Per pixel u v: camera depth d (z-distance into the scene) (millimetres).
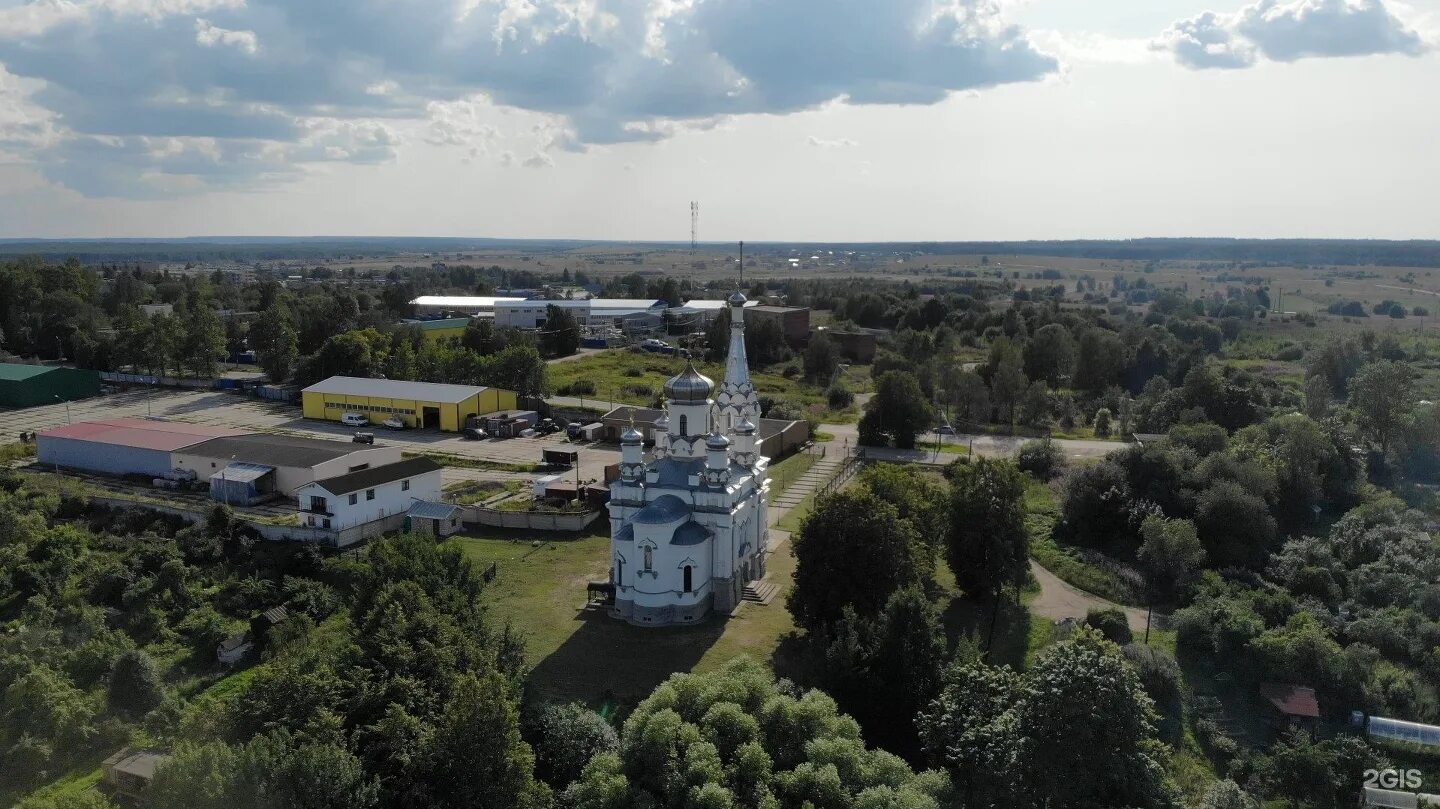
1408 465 126438
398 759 53469
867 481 94062
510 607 85688
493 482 125312
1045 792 50688
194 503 112375
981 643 80375
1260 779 62969
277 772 48812
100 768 61500
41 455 132625
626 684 71625
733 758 54406
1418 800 59875
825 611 76750
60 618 77875
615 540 83750
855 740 56344
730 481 85812
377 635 61938
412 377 181000
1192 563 91562
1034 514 114438
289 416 169125
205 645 76188
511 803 53062
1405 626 78875
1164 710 70125
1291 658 72562
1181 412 152500
